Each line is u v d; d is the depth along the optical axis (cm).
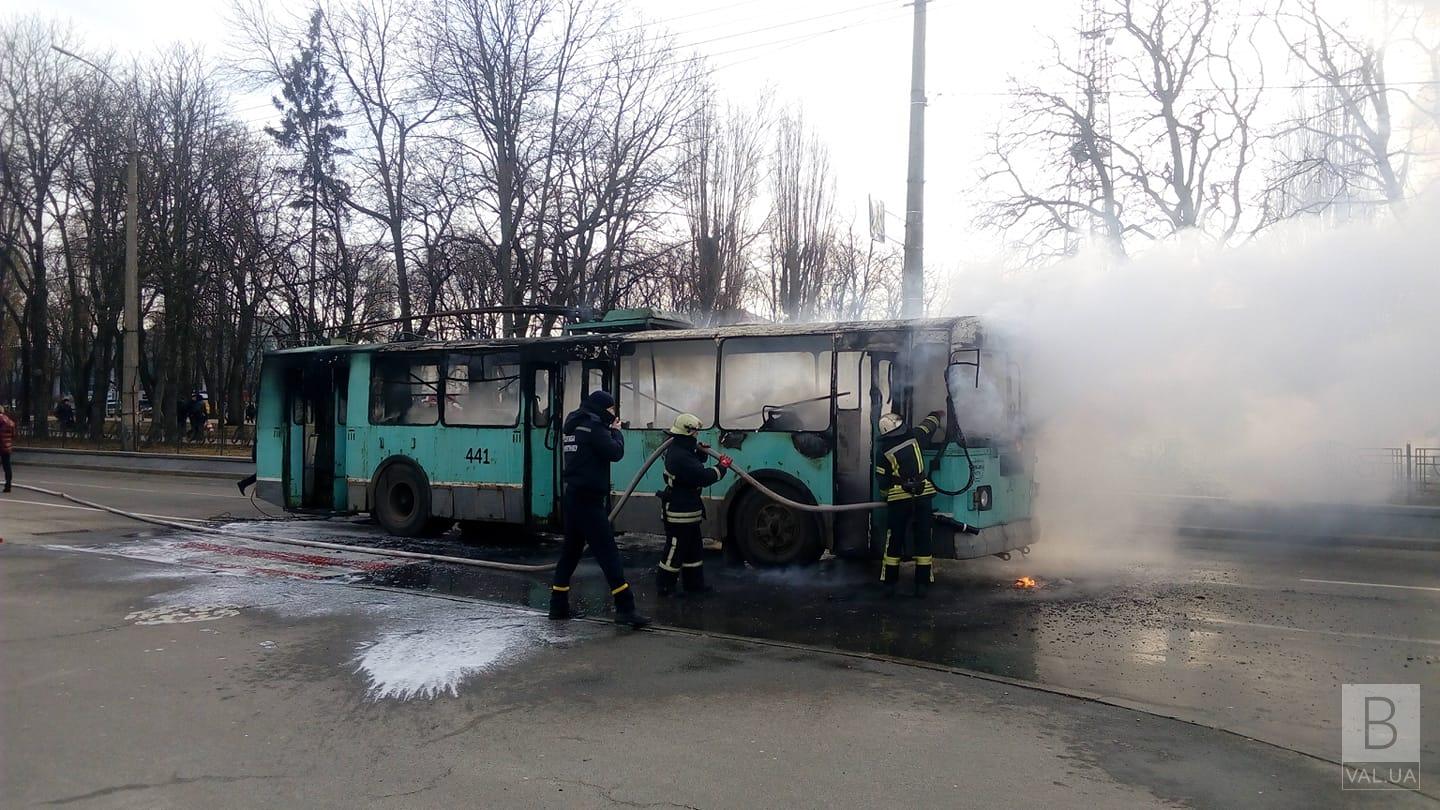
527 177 2381
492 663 606
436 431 1208
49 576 905
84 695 533
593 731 477
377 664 603
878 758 441
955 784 411
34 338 3534
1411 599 842
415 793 398
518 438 1136
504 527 1291
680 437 850
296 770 423
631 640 669
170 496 1811
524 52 2317
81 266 3588
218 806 384
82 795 394
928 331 884
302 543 1141
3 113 3228
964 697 538
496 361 1162
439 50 2319
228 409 4169
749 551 968
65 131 3216
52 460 2734
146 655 620
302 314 2972
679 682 565
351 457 1290
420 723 489
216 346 4056
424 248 2498
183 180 3070
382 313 2945
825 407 937
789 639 691
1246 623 744
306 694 538
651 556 1091
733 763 434
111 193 3203
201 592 836
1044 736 473
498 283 2489
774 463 952
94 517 1398
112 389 5997
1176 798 398
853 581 922
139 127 3059
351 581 903
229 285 3209
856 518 914
